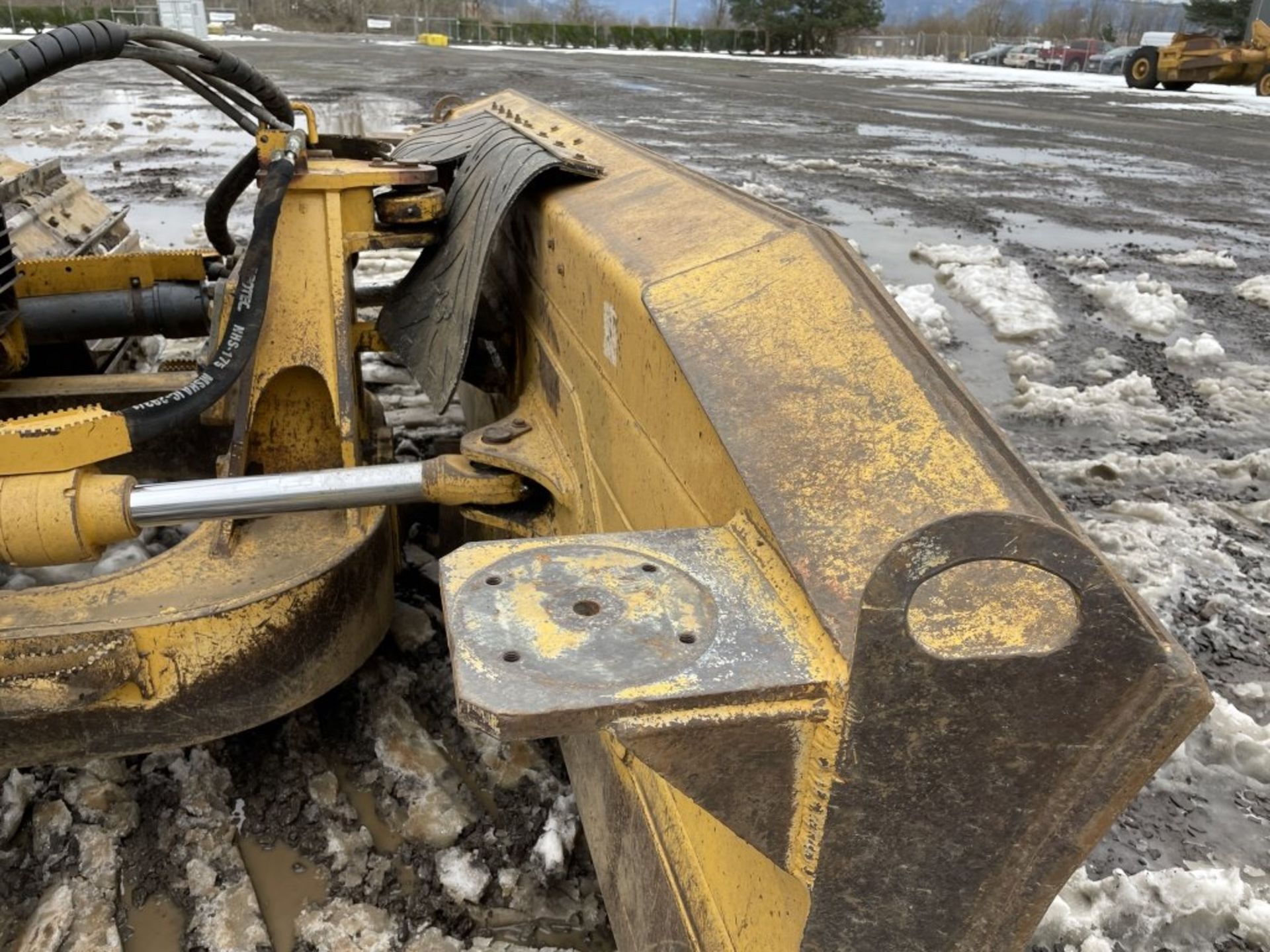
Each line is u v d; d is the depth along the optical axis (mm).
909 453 1199
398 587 3115
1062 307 6621
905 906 1099
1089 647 934
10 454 1880
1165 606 3379
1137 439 4734
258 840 2227
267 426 2539
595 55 39188
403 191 2680
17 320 2832
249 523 2336
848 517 1159
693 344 1559
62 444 1900
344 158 3398
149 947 1985
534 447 2422
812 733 1024
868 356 1354
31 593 2029
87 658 1894
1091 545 914
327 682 2252
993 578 1040
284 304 2422
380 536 2418
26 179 4734
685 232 1955
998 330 6102
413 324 2770
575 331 2268
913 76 31781
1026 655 948
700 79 25812
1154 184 11609
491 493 2334
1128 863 2387
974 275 6934
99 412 1987
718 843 1383
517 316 2904
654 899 1651
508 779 2416
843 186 10414
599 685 974
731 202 1995
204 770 2350
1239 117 19125
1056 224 9164
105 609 1992
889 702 968
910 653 938
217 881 2105
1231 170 12875
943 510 1116
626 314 1876
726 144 13008
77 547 1913
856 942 1122
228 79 2395
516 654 1017
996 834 1050
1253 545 3809
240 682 2078
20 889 2084
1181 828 2490
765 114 17078
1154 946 2160
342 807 2303
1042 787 1020
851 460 1225
